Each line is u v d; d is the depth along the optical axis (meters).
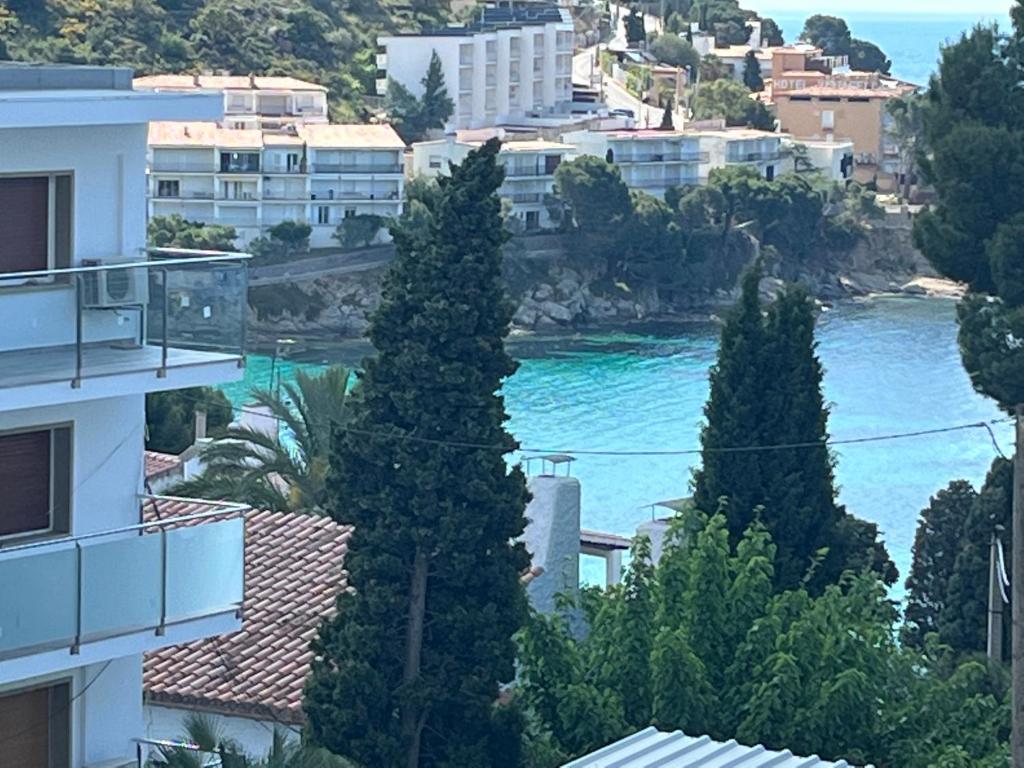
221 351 19.98
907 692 28.00
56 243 20.19
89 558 18.95
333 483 26.66
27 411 20.08
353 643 26.27
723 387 34.94
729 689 27.83
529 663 27.83
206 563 19.89
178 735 27.86
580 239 192.75
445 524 26.03
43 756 21.06
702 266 197.75
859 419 135.75
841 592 31.78
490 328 26.58
